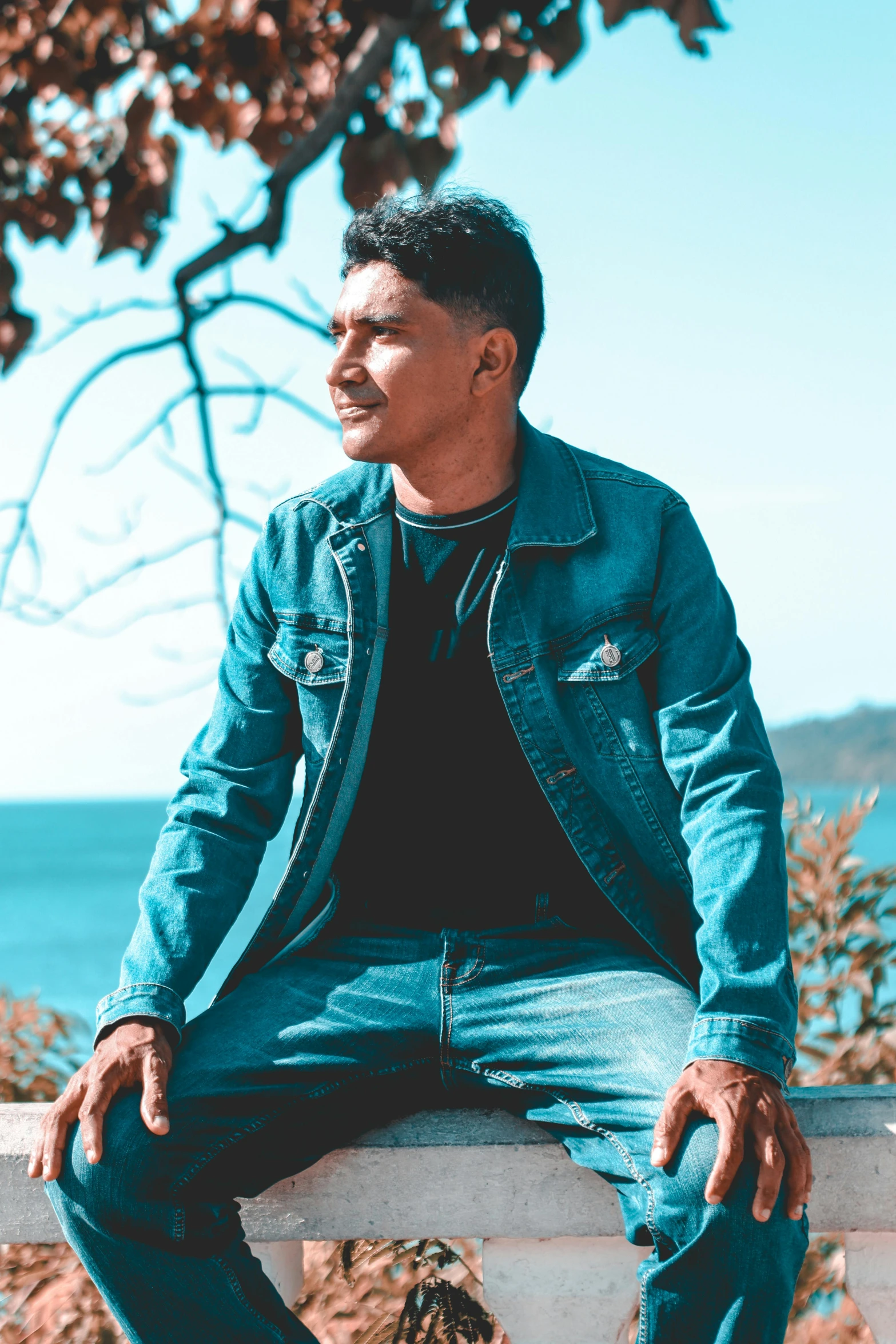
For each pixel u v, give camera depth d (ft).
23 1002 9.85
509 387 6.05
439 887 5.85
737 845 5.18
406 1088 5.65
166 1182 5.05
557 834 5.84
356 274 5.88
